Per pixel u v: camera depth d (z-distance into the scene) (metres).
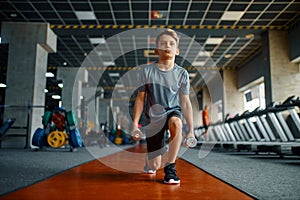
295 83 8.15
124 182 1.74
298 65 8.20
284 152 4.20
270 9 7.29
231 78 12.84
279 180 1.89
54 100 14.59
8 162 3.08
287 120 6.96
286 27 8.27
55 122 5.77
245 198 1.31
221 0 6.80
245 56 11.16
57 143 5.73
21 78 8.05
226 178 1.95
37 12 7.56
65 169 2.41
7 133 7.86
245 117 6.79
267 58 8.45
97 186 1.58
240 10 7.34
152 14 7.58
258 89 11.44
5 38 8.16
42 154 4.66
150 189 1.50
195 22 8.09
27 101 7.98
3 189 1.45
